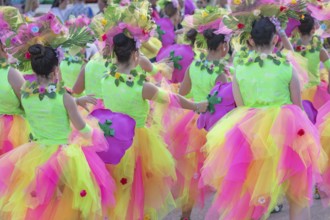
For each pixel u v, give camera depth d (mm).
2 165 4273
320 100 6246
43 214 4160
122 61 4668
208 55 5328
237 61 4738
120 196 4594
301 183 4199
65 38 4508
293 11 4730
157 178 4766
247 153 4207
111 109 4703
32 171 4199
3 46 4871
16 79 4910
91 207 4137
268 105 4359
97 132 4324
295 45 6191
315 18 6113
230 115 4480
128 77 4633
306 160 4180
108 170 4625
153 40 6367
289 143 4152
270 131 4172
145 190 4746
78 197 4137
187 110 5336
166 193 4809
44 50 4266
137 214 4617
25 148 4305
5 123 4953
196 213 5680
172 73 6156
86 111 5230
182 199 5273
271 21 4504
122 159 4555
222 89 4848
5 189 4254
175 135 5305
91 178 4180
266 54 4402
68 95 4266
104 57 4973
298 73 4797
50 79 4297
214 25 5578
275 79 4336
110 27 4691
